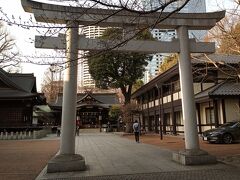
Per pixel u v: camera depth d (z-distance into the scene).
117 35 8.84
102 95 58.62
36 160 13.44
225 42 14.38
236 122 20.34
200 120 26.81
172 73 26.91
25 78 38.03
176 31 12.03
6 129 31.05
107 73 35.47
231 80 24.30
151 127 41.19
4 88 33.16
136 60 34.59
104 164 11.66
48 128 42.44
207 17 11.86
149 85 36.41
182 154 11.20
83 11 7.63
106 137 31.88
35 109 47.06
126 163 11.84
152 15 9.26
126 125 38.72
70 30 10.20
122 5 6.32
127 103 38.47
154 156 13.80
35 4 9.56
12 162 12.83
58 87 65.19
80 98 57.25
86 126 54.22
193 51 11.98
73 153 10.44
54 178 9.10
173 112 30.22
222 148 16.27
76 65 9.93
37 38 9.26
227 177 8.68
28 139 29.09
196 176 8.94
